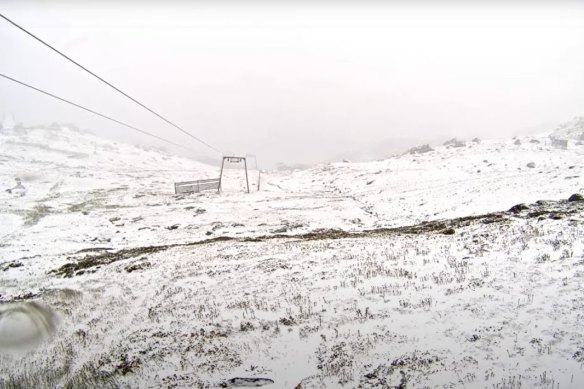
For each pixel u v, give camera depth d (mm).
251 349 9297
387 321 9672
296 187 75250
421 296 10844
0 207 51844
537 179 39938
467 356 7691
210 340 10055
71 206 54969
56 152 113188
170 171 112562
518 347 7691
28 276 22797
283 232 35688
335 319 10211
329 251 18469
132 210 52094
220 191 70250
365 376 7566
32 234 38750
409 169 70062
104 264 23094
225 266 17969
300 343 9258
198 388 7953
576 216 16578
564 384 6418
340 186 69375
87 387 8578
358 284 12602
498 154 66312
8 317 13758
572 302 8969
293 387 7551
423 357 7883
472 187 43531
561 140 69562
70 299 16219
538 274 10875
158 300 14352
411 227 27969
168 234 38594
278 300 12172
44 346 11773
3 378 9914
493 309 9359
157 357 9578
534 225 16375
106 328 12391
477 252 14070
